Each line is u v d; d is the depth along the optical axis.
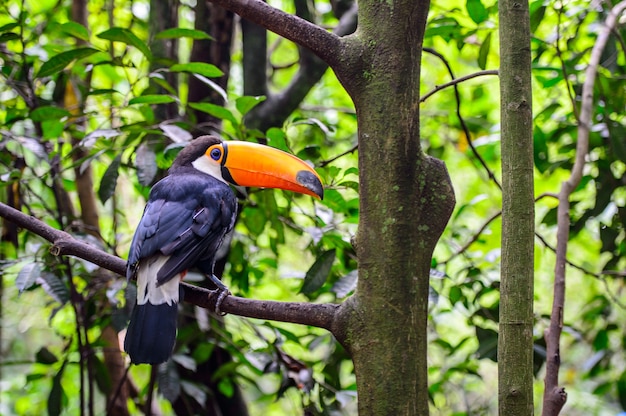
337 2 6.77
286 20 3.54
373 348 3.38
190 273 5.84
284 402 10.44
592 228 8.18
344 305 3.49
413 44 3.45
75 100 7.22
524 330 3.29
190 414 6.27
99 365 5.97
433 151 7.19
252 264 7.31
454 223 6.63
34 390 8.30
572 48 6.09
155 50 6.38
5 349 10.27
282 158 4.89
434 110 8.45
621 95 5.72
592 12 6.12
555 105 5.96
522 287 3.31
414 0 3.42
